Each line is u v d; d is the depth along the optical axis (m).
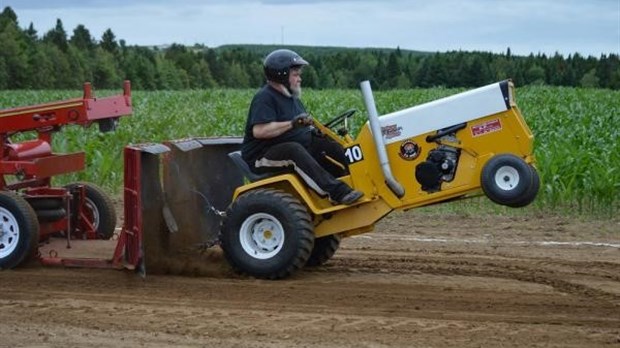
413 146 9.04
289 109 9.23
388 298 8.44
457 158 8.98
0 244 9.63
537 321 7.54
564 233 12.55
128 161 9.09
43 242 10.34
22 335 7.27
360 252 11.02
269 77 9.21
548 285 9.03
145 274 9.30
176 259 9.67
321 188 9.06
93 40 89.00
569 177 14.80
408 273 9.67
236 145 10.29
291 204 9.05
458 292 8.68
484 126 8.90
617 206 14.70
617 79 57.50
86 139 20.97
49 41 81.25
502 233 12.55
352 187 9.20
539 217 13.84
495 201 8.77
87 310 8.07
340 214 9.22
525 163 8.72
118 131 23.52
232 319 7.69
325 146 9.43
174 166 9.55
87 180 17.31
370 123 9.07
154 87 80.12
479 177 8.88
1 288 8.91
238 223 9.23
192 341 7.04
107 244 10.30
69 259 9.48
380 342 6.93
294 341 6.99
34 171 9.66
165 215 9.45
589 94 38.47
